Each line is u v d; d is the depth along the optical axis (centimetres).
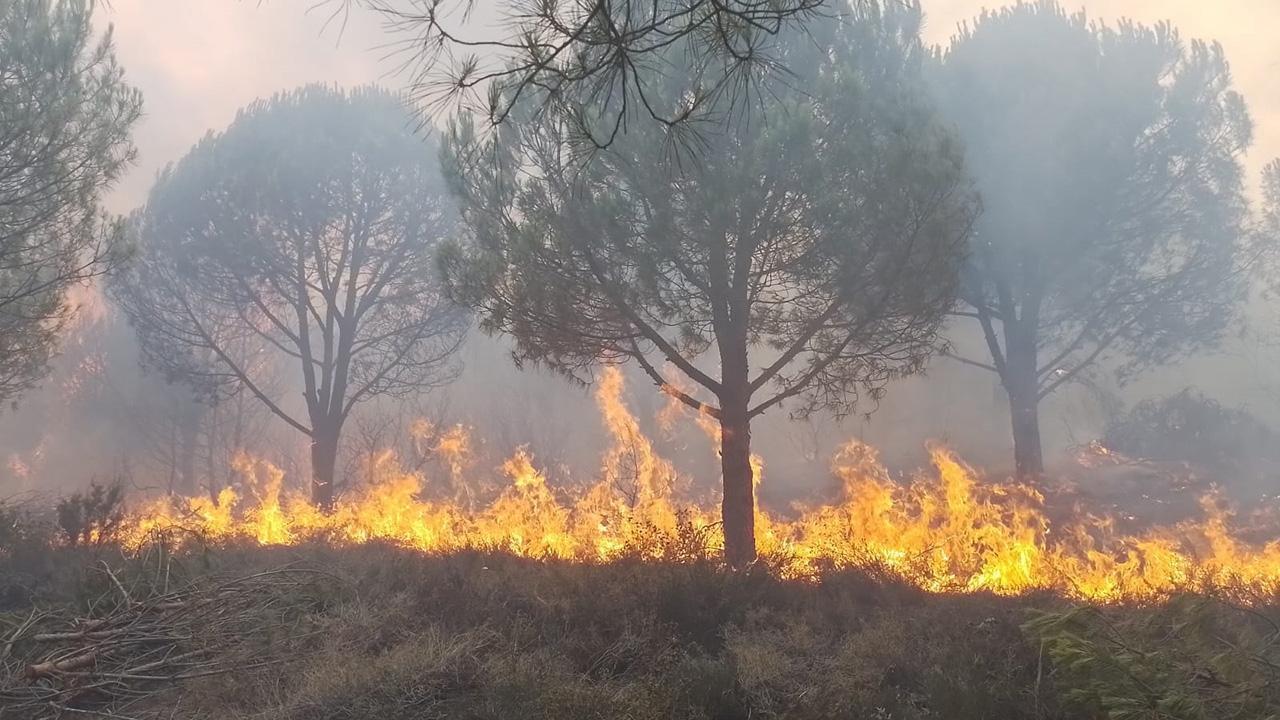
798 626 541
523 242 772
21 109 974
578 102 259
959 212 863
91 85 1060
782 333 927
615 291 814
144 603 490
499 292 831
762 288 891
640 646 501
